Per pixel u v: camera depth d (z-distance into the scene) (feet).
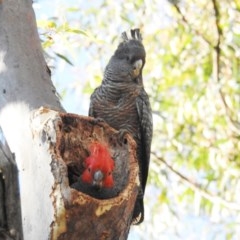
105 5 62.64
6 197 23.90
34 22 29.94
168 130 63.67
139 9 63.36
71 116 28.02
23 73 28.32
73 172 28.86
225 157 61.52
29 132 26.71
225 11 62.69
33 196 25.85
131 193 26.48
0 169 23.84
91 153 28.07
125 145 28.45
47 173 25.70
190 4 64.85
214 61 63.46
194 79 64.08
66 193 25.17
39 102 27.73
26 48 29.01
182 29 64.28
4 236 23.73
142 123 36.55
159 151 63.87
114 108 36.37
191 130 64.49
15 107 27.58
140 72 36.86
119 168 28.12
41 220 25.50
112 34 61.36
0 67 28.58
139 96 36.65
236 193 61.11
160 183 61.41
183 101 63.41
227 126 63.10
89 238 25.72
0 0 29.53
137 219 34.04
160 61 64.69
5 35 29.07
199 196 59.31
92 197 25.79
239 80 63.67
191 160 63.05
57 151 26.04
